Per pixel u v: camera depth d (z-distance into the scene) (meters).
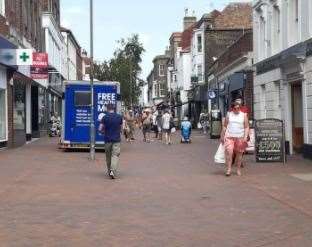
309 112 21.88
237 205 11.80
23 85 33.38
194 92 63.00
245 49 36.91
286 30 24.73
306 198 12.48
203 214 10.86
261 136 20.61
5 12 27.97
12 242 8.66
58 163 20.67
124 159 22.64
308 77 21.80
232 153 16.98
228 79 42.78
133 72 87.25
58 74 58.00
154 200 12.48
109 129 16.42
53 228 9.65
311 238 8.84
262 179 15.85
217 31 59.66
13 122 29.23
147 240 8.79
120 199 12.63
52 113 50.56
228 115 17.09
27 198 12.73
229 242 8.63
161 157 23.61
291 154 24.34
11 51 26.34
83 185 14.85
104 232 9.34
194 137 41.84
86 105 26.52
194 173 17.59
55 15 61.91
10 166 19.39
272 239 8.80
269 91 27.67
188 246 8.41
